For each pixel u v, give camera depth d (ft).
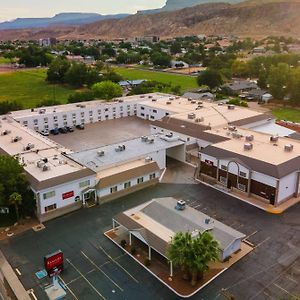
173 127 366.22
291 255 198.29
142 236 197.77
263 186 256.11
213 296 169.78
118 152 303.07
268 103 588.50
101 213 245.45
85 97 539.70
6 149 301.02
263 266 189.57
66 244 211.61
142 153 300.81
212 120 376.48
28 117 419.74
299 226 227.40
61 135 429.38
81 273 187.11
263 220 234.58
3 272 189.06
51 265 181.27
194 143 338.13
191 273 176.14
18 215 233.76
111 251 204.13
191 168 318.24
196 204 255.70
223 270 186.70
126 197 267.80
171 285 177.27
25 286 179.32
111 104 492.95
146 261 191.93
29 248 208.44
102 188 256.11
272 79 580.30
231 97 631.56
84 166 263.29
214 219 222.69
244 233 219.82
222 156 280.51
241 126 371.76
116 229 225.15
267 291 172.55
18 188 231.30
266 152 279.28
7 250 207.00
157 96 539.70
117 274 185.78
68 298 170.81
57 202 241.14
